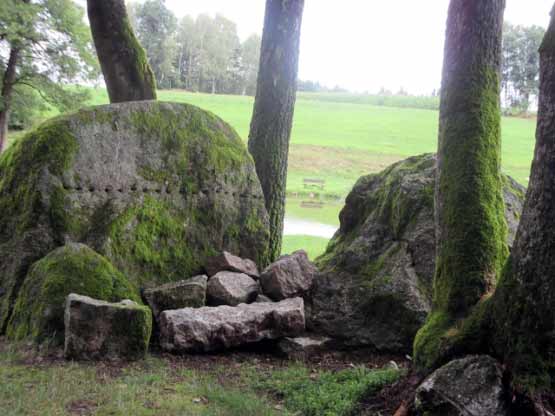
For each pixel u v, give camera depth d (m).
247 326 6.75
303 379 5.78
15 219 7.34
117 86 10.90
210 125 9.17
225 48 89.12
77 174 7.49
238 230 9.18
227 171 9.12
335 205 24.66
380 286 7.32
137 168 8.09
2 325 6.86
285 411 4.90
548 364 4.05
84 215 7.46
